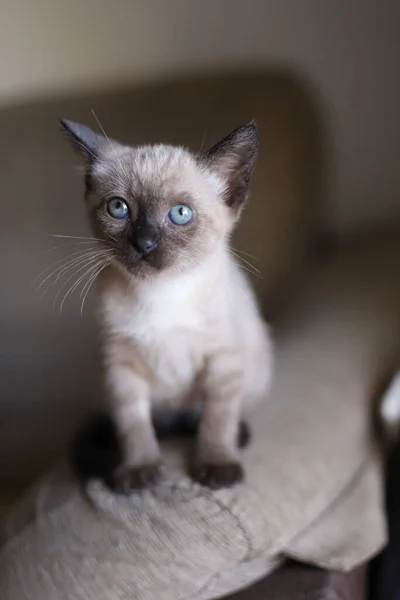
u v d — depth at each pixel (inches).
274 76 23.4
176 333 16.5
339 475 16.8
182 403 17.8
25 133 24.1
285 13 24.8
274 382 19.0
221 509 15.1
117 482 15.6
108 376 16.9
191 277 16.3
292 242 23.4
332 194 26.4
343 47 24.9
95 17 25.7
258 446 16.8
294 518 15.6
